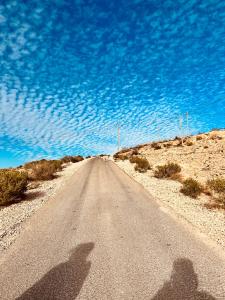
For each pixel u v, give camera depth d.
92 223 7.15
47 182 15.98
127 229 6.54
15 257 5.09
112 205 9.19
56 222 7.35
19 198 11.27
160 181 14.98
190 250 5.15
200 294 3.70
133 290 3.85
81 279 4.21
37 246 5.61
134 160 29.16
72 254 5.16
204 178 14.73
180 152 33.91
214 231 6.21
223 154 25.89
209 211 8.18
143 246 5.44
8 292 3.91
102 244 5.63
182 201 9.59
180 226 6.63
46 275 4.37
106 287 3.95
